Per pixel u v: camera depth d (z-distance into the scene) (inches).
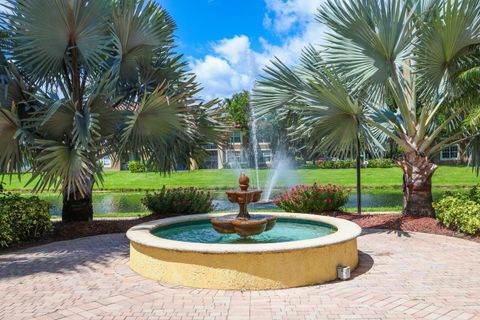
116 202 694.5
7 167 303.9
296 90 322.3
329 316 148.1
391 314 149.3
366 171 1213.1
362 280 192.2
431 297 167.0
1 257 250.8
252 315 149.9
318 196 391.2
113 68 301.1
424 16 326.6
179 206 382.9
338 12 296.5
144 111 274.2
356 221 352.8
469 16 257.3
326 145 307.9
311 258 185.6
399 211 419.5
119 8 296.7
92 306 161.8
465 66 280.2
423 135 337.7
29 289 185.2
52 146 267.4
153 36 329.7
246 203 234.2
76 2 281.1
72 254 256.7
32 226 299.3
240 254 178.1
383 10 284.5
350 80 304.2
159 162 351.3
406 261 227.1
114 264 229.9
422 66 288.2
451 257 235.3
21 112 304.7
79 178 266.4
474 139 332.8
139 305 162.1
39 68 305.1
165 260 192.7
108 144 315.6
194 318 148.0
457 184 871.1
